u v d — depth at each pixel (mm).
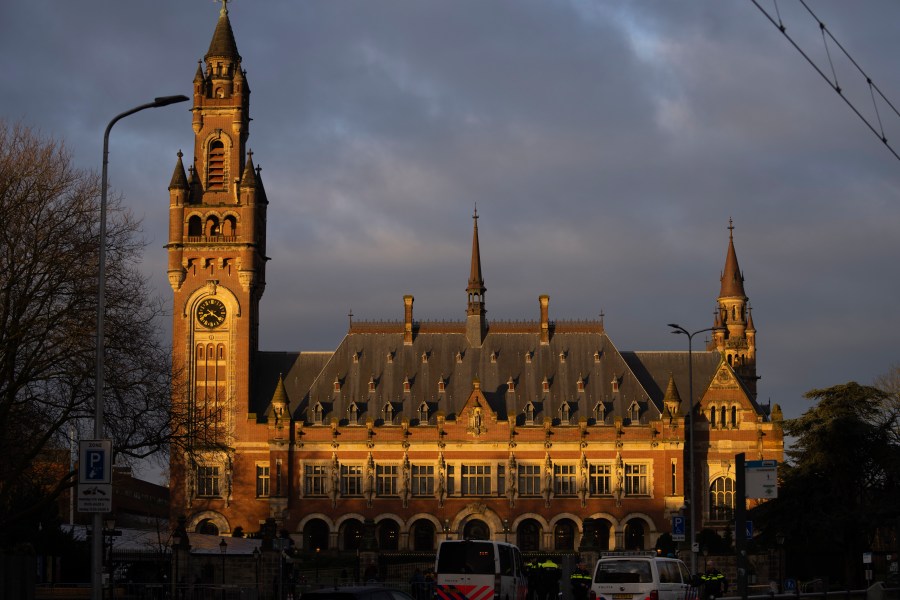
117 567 102812
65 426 77375
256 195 154125
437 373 154750
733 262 171375
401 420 150875
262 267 157250
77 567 102438
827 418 114188
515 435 149875
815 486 113500
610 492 149000
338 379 154125
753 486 47281
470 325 157625
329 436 150125
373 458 150125
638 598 60625
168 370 78438
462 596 70500
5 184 73938
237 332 151625
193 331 151625
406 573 119562
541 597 89438
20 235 73500
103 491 51812
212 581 98375
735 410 152250
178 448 80562
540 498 149000
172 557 95188
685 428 152875
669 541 129625
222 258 152250
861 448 114438
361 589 48812
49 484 95812
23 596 55719
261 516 149000
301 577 117812
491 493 149500
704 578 75938
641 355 160875
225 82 155875
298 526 148625
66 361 73812
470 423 150250
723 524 149625
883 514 107625
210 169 155125
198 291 151875
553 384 153625
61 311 73188
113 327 74875
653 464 149250
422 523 151375
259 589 94000
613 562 61531
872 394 116375
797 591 69125
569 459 149750
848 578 111188
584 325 158000
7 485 71938
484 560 70688
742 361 169875
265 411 153500
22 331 71375
